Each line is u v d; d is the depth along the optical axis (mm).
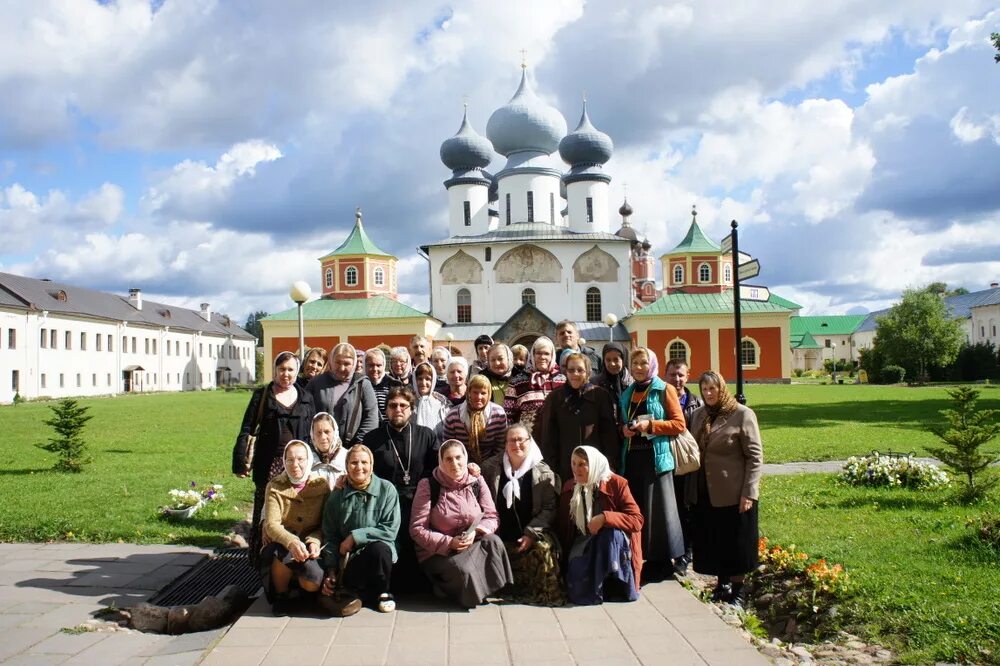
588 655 5957
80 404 45812
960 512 10469
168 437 23344
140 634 6625
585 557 7301
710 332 52594
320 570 6926
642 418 7719
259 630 6508
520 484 7746
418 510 7383
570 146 59938
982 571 7602
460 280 56562
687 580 8375
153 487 13484
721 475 7613
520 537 7730
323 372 8805
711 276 56875
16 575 8344
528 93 62125
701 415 8062
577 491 7445
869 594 7125
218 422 29312
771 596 7879
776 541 9164
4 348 55781
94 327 67812
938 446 17688
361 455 7234
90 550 9414
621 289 56281
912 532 9383
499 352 9422
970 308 91438
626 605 7199
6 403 53000
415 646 6145
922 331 66125
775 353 52406
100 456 18531
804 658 6297
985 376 63781
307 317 53625
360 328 53219
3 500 12172
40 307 59750
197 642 6430
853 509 10953
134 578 8258
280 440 8086
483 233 61250
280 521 7230
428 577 7312
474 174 61844
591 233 57906
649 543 7875
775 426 23031
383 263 57562
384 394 9453
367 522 7164
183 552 9328
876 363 68562
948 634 6164
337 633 6438
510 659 5875
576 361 8000
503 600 7332
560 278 56125
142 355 76688
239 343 102750
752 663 5809
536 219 59562
